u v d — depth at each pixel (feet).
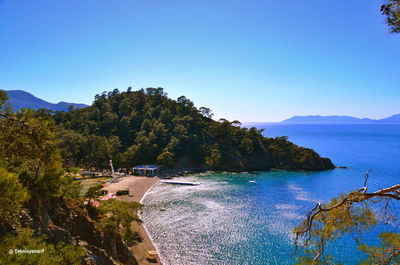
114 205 130.93
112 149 396.57
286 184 308.60
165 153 388.57
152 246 145.69
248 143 458.09
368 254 34.27
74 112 524.93
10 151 36.11
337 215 29.01
